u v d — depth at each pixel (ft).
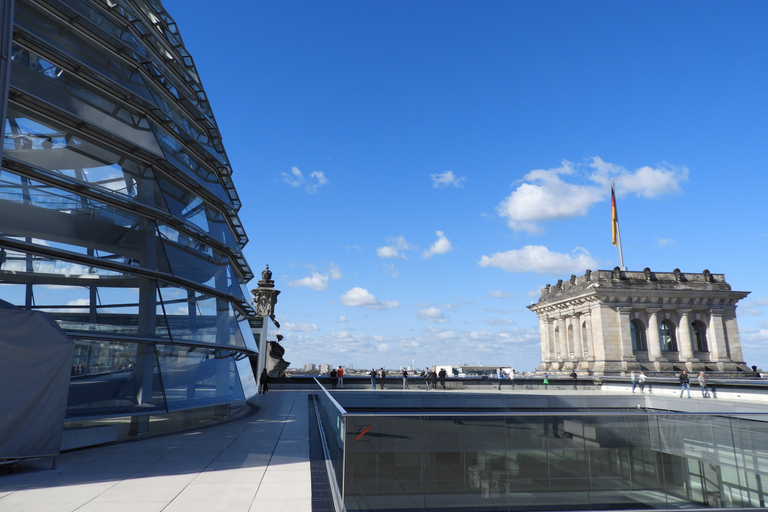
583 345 241.14
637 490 32.86
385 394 118.93
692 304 234.17
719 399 115.85
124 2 55.88
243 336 73.41
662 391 141.69
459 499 29.68
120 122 50.62
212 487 31.42
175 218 54.49
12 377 35.55
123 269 48.96
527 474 31.53
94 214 47.91
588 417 32.89
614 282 227.81
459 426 30.66
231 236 71.36
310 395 118.42
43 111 44.62
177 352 53.21
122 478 33.35
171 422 54.80
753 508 31.81
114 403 44.98
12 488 30.58
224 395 59.67
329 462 37.96
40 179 44.65
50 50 45.32
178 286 55.57
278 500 28.94
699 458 33.73
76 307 44.39
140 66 55.31
